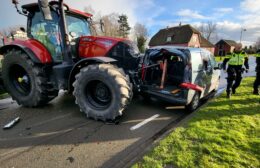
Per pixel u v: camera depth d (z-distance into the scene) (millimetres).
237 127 3127
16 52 4184
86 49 4258
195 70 4121
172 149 2477
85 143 2783
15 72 4520
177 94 4055
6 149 2609
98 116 3500
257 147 2500
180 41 31375
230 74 5051
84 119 3674
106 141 2852
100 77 3365
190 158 2270
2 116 3809
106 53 4105
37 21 4414
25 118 3709
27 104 4281
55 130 3195
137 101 5031
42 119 3660
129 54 4383
